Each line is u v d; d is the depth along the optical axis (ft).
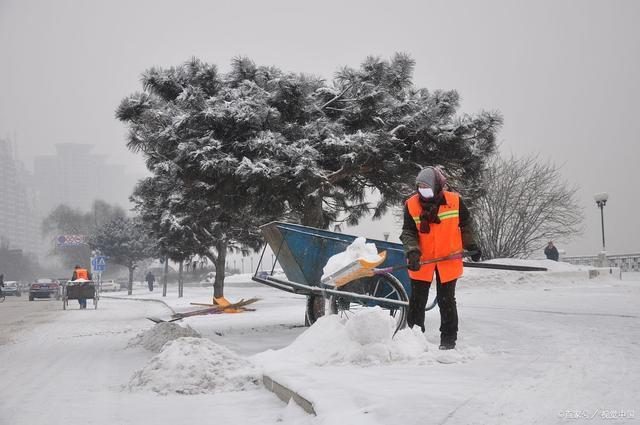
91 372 25.07
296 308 62.03
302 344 20.93
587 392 13.37
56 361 29.63
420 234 21.93
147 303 106.42
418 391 14.30
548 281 69.97
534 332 27.12
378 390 14.75
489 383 15.10
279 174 30.76
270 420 14.70
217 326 43.96
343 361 19.65
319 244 28.43
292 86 32.99
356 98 34.45
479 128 35.70
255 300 35.73
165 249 67.62
